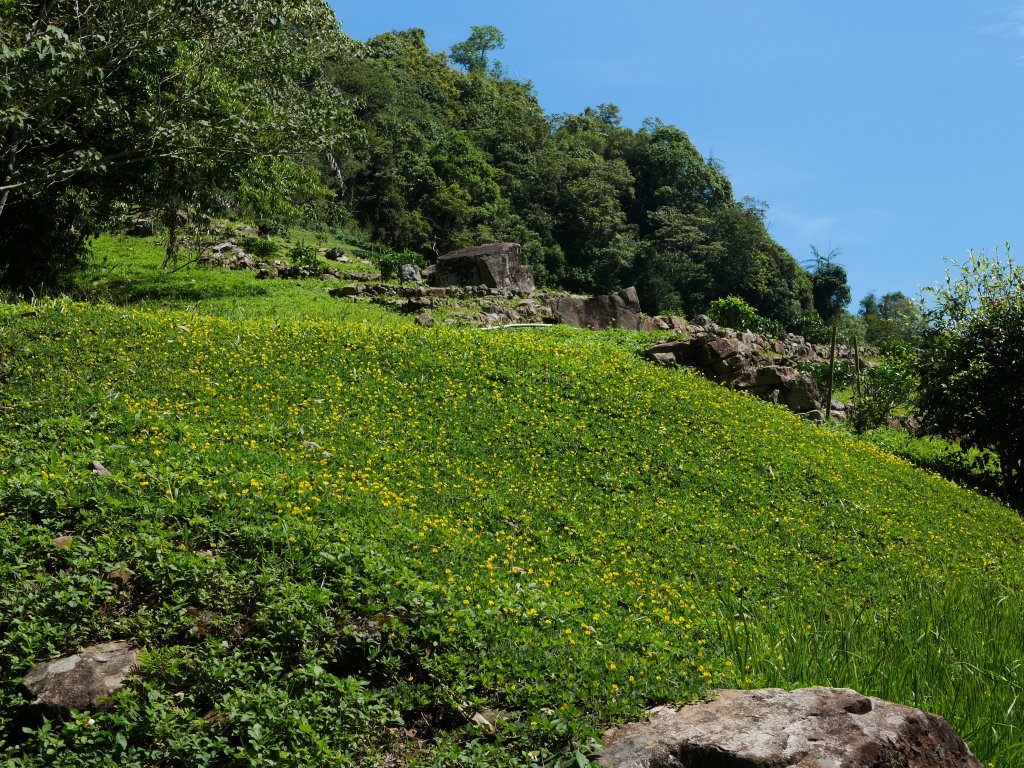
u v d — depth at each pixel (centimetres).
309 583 677
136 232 3722
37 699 553
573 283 8369
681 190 10631
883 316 9994
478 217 7962
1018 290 1933
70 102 2089
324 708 561
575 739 532
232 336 1541
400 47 10856
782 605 934
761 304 8781
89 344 1359
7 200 2362
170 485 798
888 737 476
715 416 1614
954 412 1964
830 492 1398
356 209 7019
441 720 588
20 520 718
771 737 475
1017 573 1251
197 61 2445
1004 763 575
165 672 576
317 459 1084
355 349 1592
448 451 1245
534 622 703
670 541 1089
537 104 12700
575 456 1324
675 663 661
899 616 886
